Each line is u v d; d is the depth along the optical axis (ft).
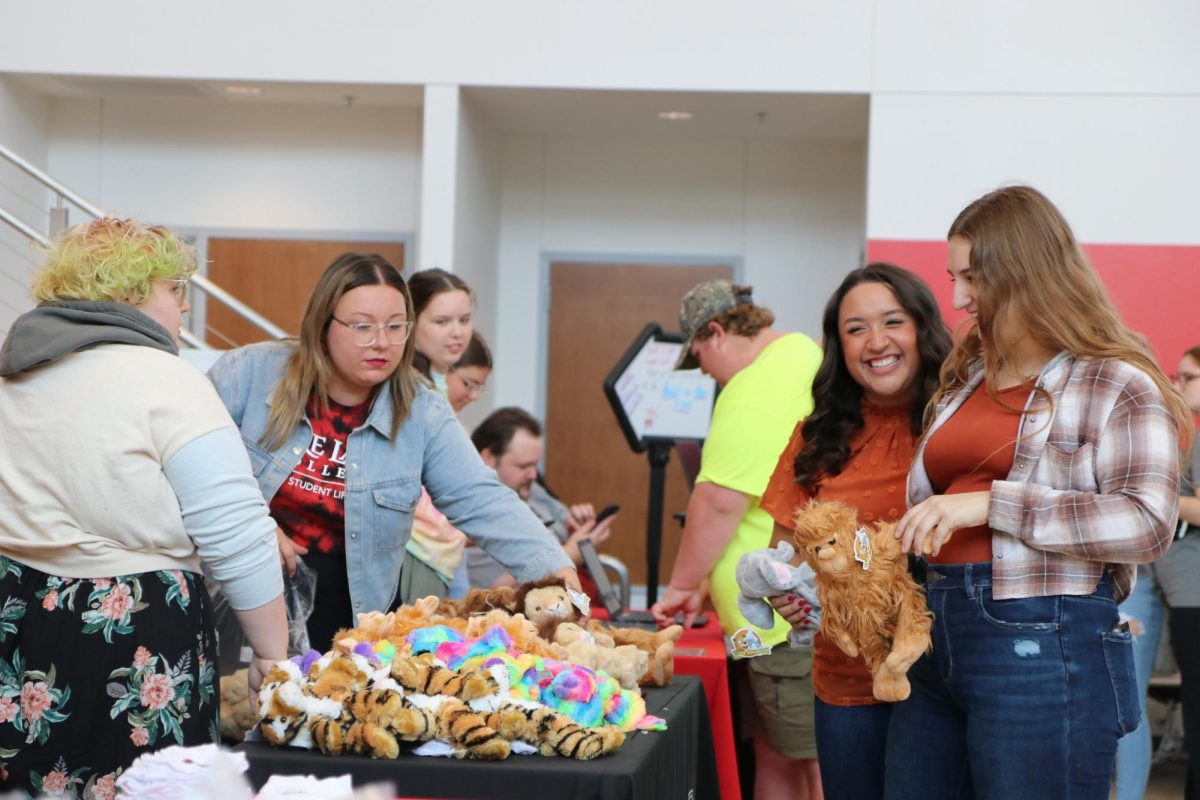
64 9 21.53
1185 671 13.20
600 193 25.39
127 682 6.37
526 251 25.45
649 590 13.96
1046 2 20.99
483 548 8.58
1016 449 6.39
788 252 25.12
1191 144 20.80
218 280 24.23
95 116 24.17
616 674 7.29
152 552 6.54
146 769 4.60
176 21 21.49
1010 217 6.44
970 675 6.42
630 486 25.32
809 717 10.07
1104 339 6.37
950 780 6.77
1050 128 20.94
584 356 25.44
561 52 21.33
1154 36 20.86
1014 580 6.29
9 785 6.33
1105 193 20.90
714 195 25.26
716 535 10.50
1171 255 20.79
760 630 10.00
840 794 7.86
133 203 24.17
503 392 25.49
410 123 24.11
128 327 6.71
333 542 8.36
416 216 24.08
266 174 24.21
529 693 6.31
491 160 24.36
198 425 6.57
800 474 8.29
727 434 10.48
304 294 24.14
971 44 21.04
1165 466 6.07
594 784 5.71
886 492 7.98
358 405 8.41
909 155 21.07
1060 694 6.21
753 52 21.20
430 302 11.30
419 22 21.38
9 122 22.38
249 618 6.85
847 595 6.55
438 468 8.60
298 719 6.06
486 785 5.78
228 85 21.94
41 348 6.48
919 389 7.98
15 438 6.52
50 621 6.39
